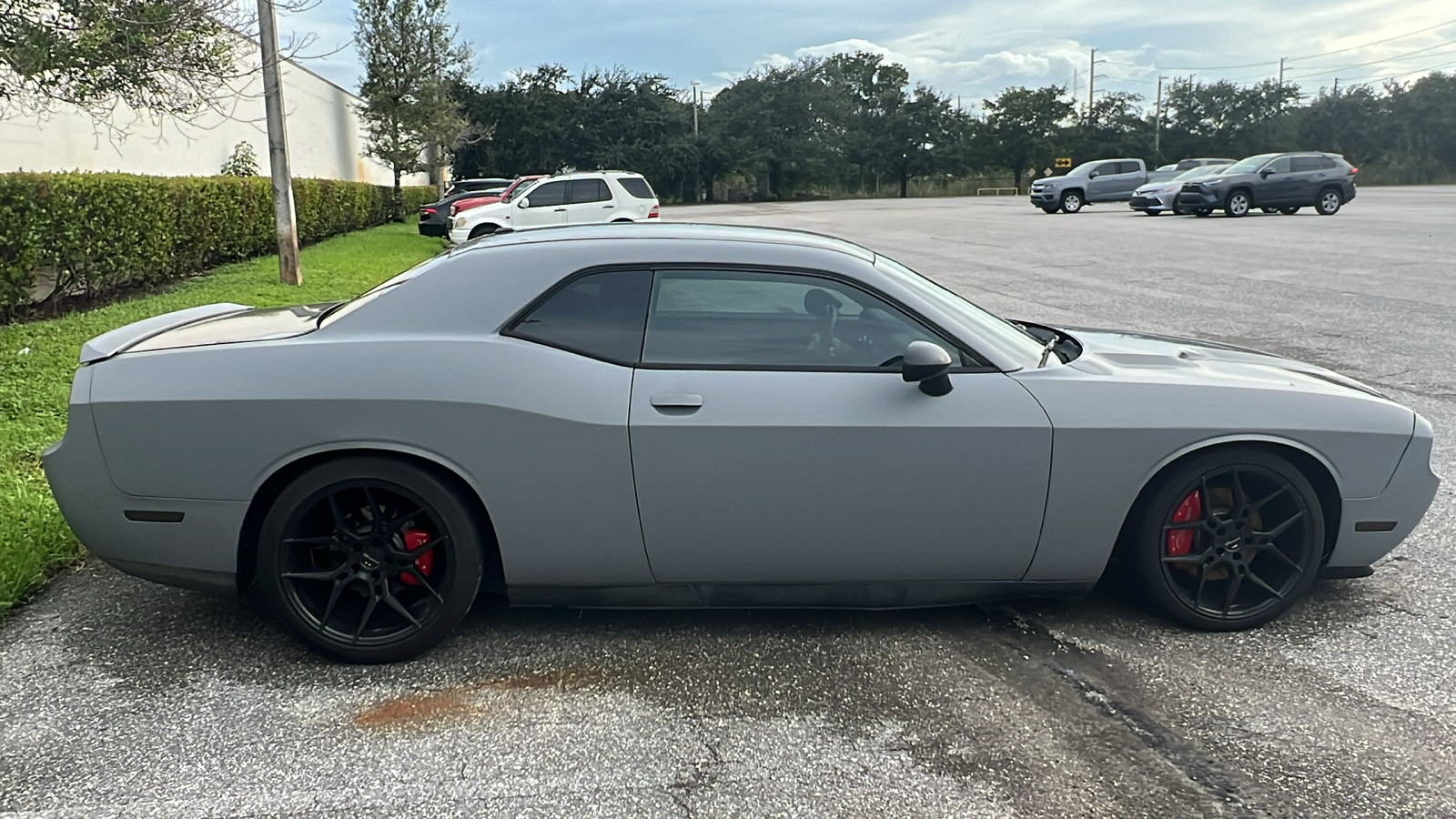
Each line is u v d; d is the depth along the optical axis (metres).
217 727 2.82
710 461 3.05
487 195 25.53
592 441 3.03
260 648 3.32
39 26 6.91
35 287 8.24
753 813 2.41
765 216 37.50
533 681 3.08
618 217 19.62
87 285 9.12
